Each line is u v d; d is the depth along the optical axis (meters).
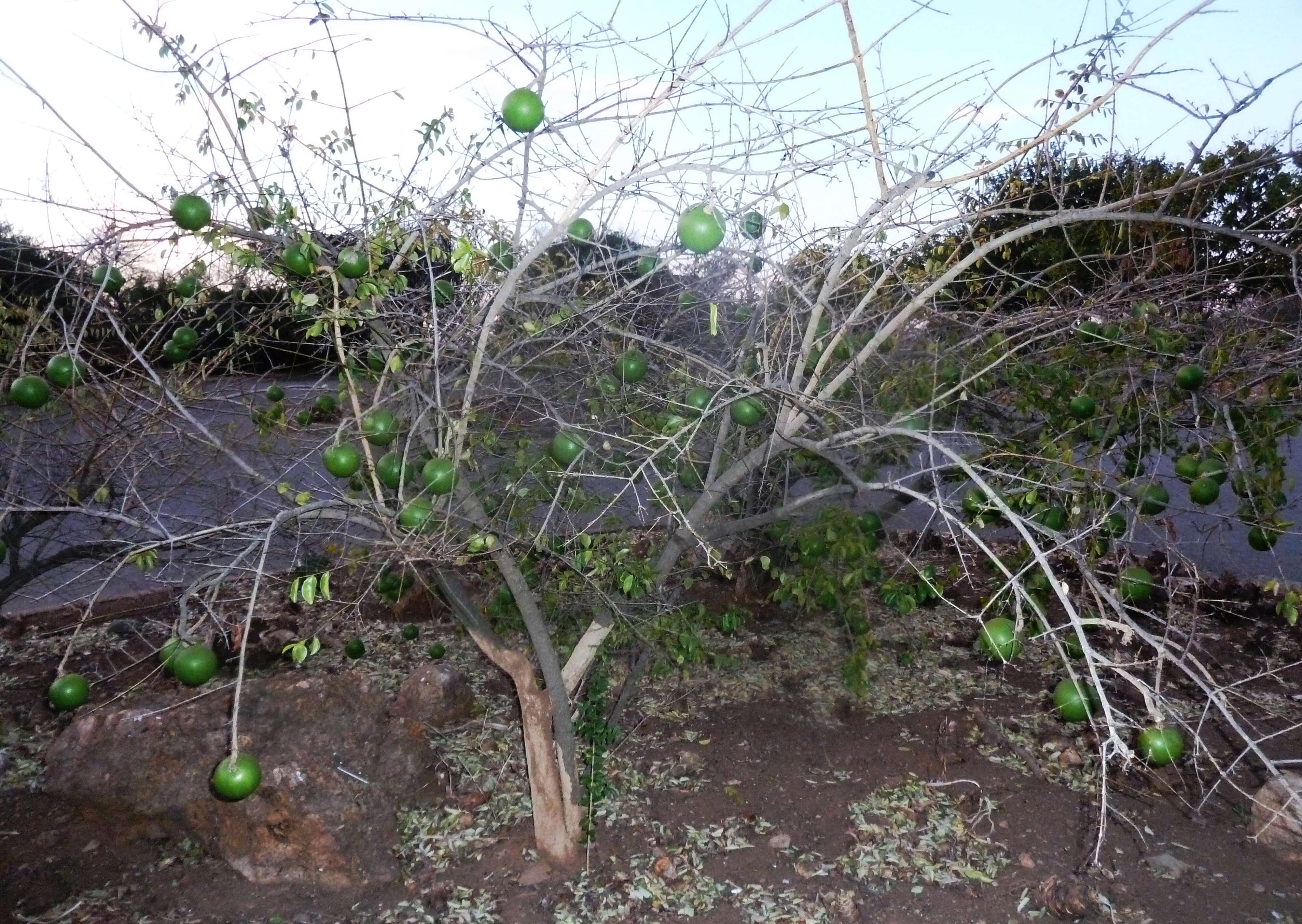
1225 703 2.42
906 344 4.63
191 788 3.79
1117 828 3.98
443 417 2.84
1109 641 4.62
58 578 6.62
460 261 2.41
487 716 5.07
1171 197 3.26
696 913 3.48
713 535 3.69
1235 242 5.19
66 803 3.96
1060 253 5.94
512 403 3.57
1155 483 4.05
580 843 3.79
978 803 4.20
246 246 2.94
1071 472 3.93
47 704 5.12
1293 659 5.70
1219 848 3.82
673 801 4.22
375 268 2.72
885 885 3.63
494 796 4.28
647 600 3.91
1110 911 3.43
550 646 3.53
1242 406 4.17
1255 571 7.15
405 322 3.02
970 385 4.30
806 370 3.88
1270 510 3.85
